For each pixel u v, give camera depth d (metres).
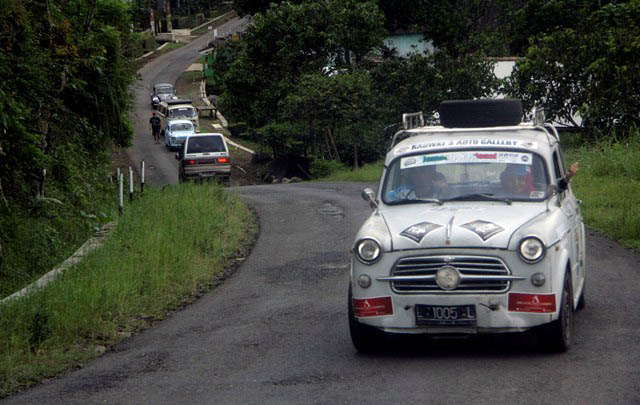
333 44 73.44
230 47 113.69
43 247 26.17
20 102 27.62
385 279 11.91
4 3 27.28
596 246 21.11
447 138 14.41
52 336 14.96
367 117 65.69
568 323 12.37
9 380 12.81
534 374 11.09
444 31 88.88
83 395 11.69
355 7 75.88
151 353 13.94
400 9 91.69
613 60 43.94
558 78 46.41
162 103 107.38
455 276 11.61
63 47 34.09
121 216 27.62
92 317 16.03
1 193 25.97
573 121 47.16
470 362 11.95
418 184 13.67
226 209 31.28
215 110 112.88
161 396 11.30
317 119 66.12
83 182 36.62
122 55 44.62
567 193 14.44
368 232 12.36
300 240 25.17
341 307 16.34
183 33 186.00
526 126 14.85
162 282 18.80
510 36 81.50
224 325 15.61
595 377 10.79
